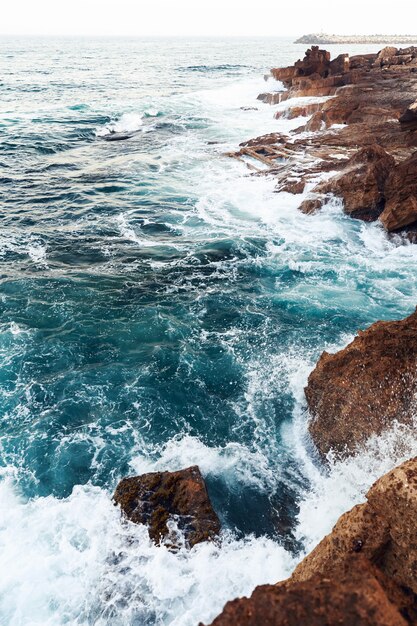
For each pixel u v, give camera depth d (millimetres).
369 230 14977
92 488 6949
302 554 5840
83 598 5352
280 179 19594
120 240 15391
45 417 8273
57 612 5258
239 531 6219
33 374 9320
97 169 22719
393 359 6969
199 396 8828
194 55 111250
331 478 6852
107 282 12812
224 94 45000
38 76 59938
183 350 10078
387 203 14914
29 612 5262
